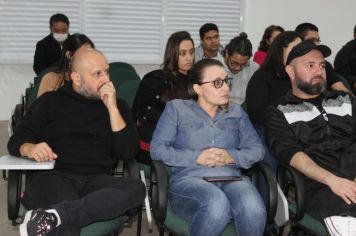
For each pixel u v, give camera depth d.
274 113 2.17
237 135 2.19
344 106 2.18
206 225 1.83
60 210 1.67
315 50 2.13
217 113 2.17
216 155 2.04
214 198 1.85
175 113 2.14
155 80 2.64
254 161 2.08
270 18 5.95
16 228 2.70
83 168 2.07
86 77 2.05
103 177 2.00
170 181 2.10
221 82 2.09
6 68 5.39
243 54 3.16
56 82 2.59
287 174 2.16
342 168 2.07
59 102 2.12
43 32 5.35
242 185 1.97
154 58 5.69
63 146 2.07
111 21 5.50
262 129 2.55
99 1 5.42
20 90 5.47
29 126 2.06
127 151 2.05
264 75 2.65
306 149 2.09
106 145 2.13
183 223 1.90
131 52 5.62
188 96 2.37
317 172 1.93
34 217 1.63
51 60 4.86
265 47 4.44
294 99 2.20
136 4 5.52
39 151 1.78
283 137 2.10
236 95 3.36
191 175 2.06
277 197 1.89
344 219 1.79
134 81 2.92
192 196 1.90
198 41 5.77
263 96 2.59
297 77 2.15
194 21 5.71
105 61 2.09
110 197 1.78
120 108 2.18
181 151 2.07
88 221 1.73
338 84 3.08
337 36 6.20
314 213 1.93
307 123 2.12
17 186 1.79
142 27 5.59
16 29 5.27
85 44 2.59
